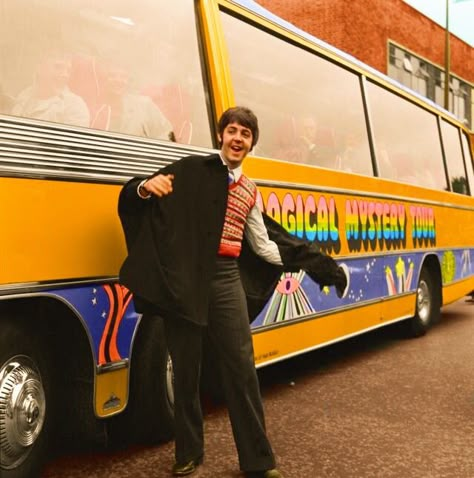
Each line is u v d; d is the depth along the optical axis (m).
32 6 3.64
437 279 9.30
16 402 3.35
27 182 3.32
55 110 3.65
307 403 5.50
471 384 6.15
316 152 6.35
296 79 6.15
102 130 3.84
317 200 6.10
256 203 3.81
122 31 4.18
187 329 3.59
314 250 3.90
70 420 3.83
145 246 3.37
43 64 3.64
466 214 10.65
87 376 3.72
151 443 4.37
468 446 4.45
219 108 4.84
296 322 5.70
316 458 4.20
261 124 5.54
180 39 4.65
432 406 5.41
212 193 3.53
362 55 27.06
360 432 4.73
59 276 3.45
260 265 3.91
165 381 4.27
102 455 4.18
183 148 4.43
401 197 8.06
